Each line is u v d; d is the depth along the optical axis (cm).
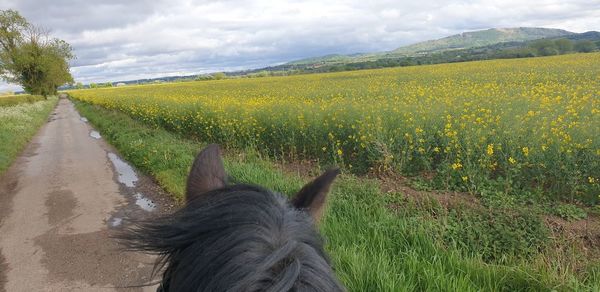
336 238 458
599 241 481
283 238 102
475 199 607
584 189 599
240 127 1119
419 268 392
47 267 494
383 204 585
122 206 700
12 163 1157
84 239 567
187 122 1438
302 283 92
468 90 1502
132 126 1689
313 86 2517
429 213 555
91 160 1128
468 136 727
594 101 980
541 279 369
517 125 741
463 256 451
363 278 372
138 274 464
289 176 757
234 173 755
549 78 1848
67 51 5397
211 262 96
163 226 112
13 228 629
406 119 875
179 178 797
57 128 2164
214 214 108
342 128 932
